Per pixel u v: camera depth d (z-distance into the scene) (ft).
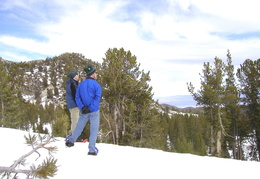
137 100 67.92
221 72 77.10
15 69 118.42
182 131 192.34
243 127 88.28
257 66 80.64
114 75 62.59
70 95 16.07
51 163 5.16
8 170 5.02
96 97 12.94
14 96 102.32
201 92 79.10
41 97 376.27
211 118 82.12
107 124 69.51
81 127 13.69
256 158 88.53
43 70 515.09
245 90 83.61
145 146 65.51
